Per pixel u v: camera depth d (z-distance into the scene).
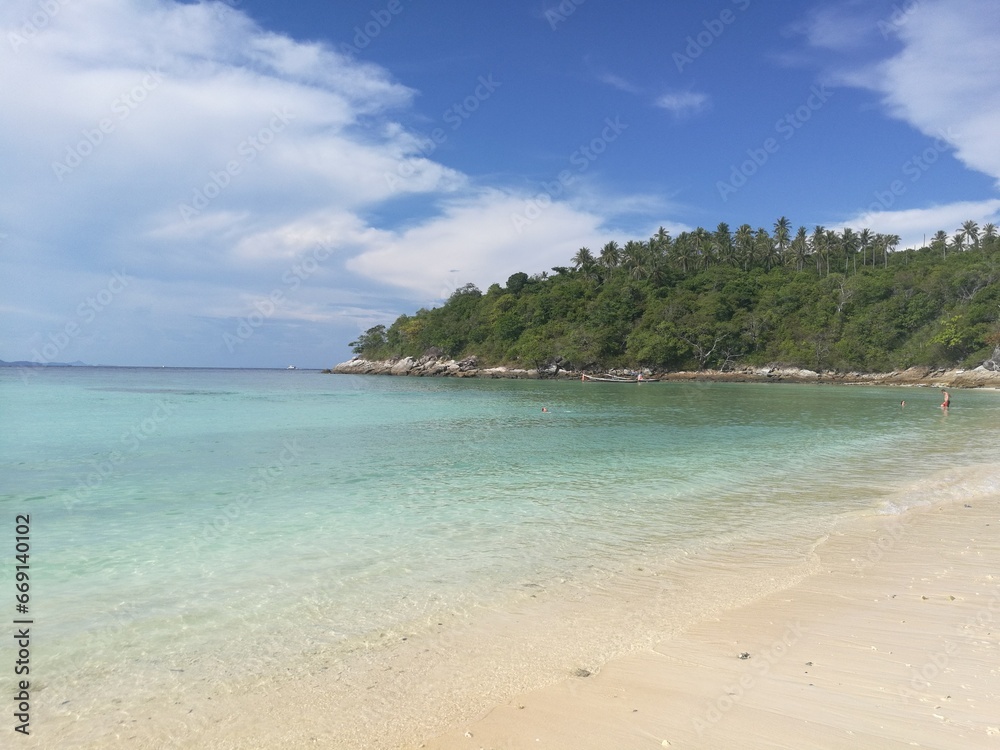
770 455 18.05
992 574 7.47
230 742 4.09
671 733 4.11
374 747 4.02
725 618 6.18
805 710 4.39
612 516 10.60
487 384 75.88
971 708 4.38
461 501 11.77
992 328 72.12
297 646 5.54
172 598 6.70
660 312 96.00
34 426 24.09
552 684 4.84
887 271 94.06
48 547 8.62
